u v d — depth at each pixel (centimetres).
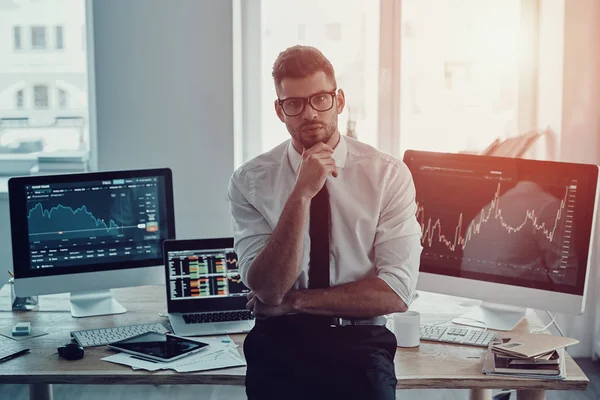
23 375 201
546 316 381
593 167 225
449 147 384
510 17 376
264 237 200
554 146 371
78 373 202
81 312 253
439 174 243
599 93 364
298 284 198
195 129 368
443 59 380
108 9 360
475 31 377
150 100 366
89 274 260
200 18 361
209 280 250
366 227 196
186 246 250
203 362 207
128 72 364
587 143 366
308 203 185
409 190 198
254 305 195
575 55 363
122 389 352
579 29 361
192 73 364
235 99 372
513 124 382
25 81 386
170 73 364
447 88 382
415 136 385
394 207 196
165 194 265
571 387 195
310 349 180
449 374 199
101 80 364
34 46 384
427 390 353
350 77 380
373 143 384
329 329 185
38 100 387
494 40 378
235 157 376
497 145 375
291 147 201
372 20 377
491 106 381
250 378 184
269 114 386
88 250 260
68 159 389
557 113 367
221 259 252
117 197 261
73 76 385
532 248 232
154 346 217
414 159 246
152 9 360
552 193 229
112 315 252
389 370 179
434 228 243
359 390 176
